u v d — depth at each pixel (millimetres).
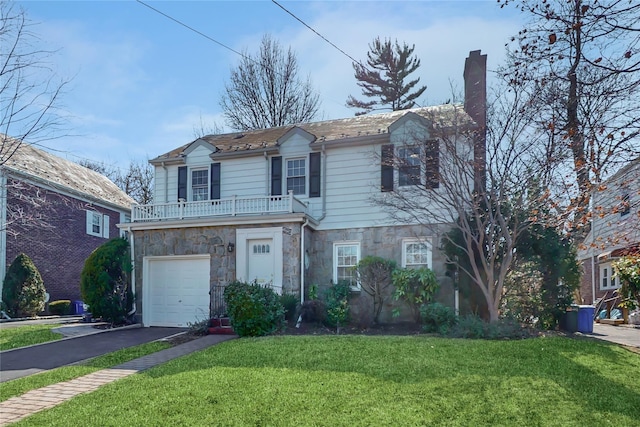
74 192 21094
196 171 16844
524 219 11383
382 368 7008
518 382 6297
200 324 12375
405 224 14016
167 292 14883
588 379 6500
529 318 12203
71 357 9508
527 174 11461
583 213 8203
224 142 17750
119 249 14883
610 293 20391
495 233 11984
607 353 8188
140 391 6281
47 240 19625
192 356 8500
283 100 29516
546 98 9367
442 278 13438
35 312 17766
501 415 5234
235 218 14102
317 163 15203
